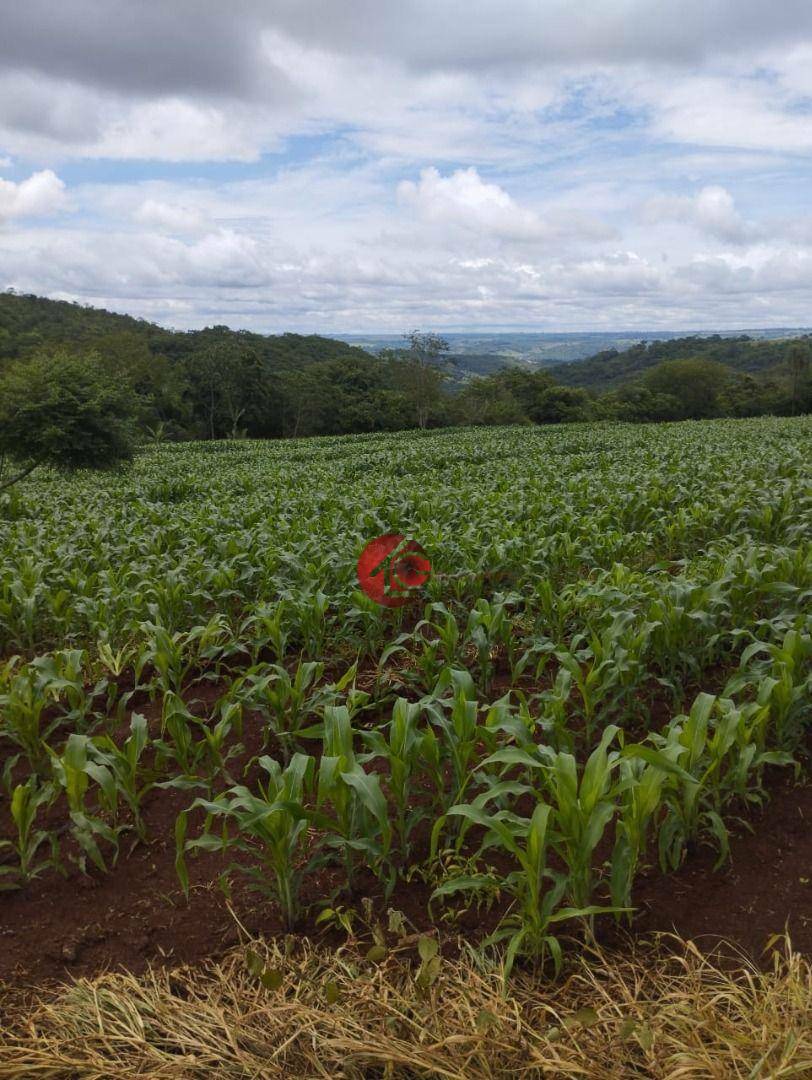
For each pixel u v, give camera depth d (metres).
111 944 3.07
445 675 3.93
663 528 9.23
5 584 6.96
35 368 19.03
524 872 2.73
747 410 95.00
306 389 74.38
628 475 14.91
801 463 14.53
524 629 6.35
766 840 3.48
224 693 5.67
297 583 7.42
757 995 2.47
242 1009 2.61
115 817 3.57
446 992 2.58
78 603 6.63
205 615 7.36
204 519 11.31
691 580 5.67
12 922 3.23
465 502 12.14
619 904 2.86
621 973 2.67
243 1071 2.36
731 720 3.32
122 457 20.19
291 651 6.54
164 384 68.44
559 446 29.95
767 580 6.08
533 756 3.45
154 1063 2.40
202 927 3.14
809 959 2.71
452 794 3.72
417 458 27.31
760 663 4.25
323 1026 2.46
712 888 3.17
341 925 3.04
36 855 3.73
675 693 4.82
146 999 2.65
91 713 5.28
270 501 14.16
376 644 6.32
